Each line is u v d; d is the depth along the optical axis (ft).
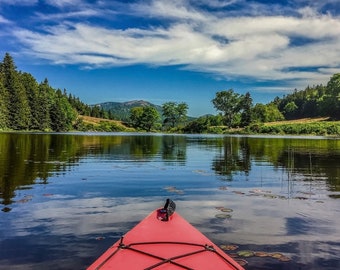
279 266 17.53
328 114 429.79
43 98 305.94
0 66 277.44
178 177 44.27
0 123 252.01
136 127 451.94
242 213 27.20
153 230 17.29
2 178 41.19
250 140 163.02
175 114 474.49
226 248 19.75
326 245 20.52
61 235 21.65
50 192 33.99
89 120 455.63
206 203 30.45
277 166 56.54
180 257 14.29
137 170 50.26
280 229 23.36
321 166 56.75
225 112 418.51
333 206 29.58
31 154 70.54
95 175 44.83
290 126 296.10
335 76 426.10
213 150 91.45
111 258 14.34
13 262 17.80
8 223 23.95
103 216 25.99
